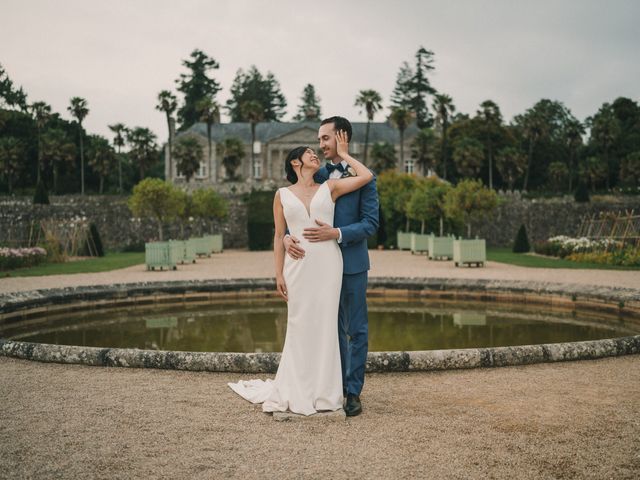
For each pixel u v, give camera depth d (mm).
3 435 3613
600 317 9852
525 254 29562
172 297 12148
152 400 4449
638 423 3770
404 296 12555
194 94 88562
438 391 4676
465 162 63562
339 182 4227
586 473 2975
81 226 29688
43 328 9070
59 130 66250
